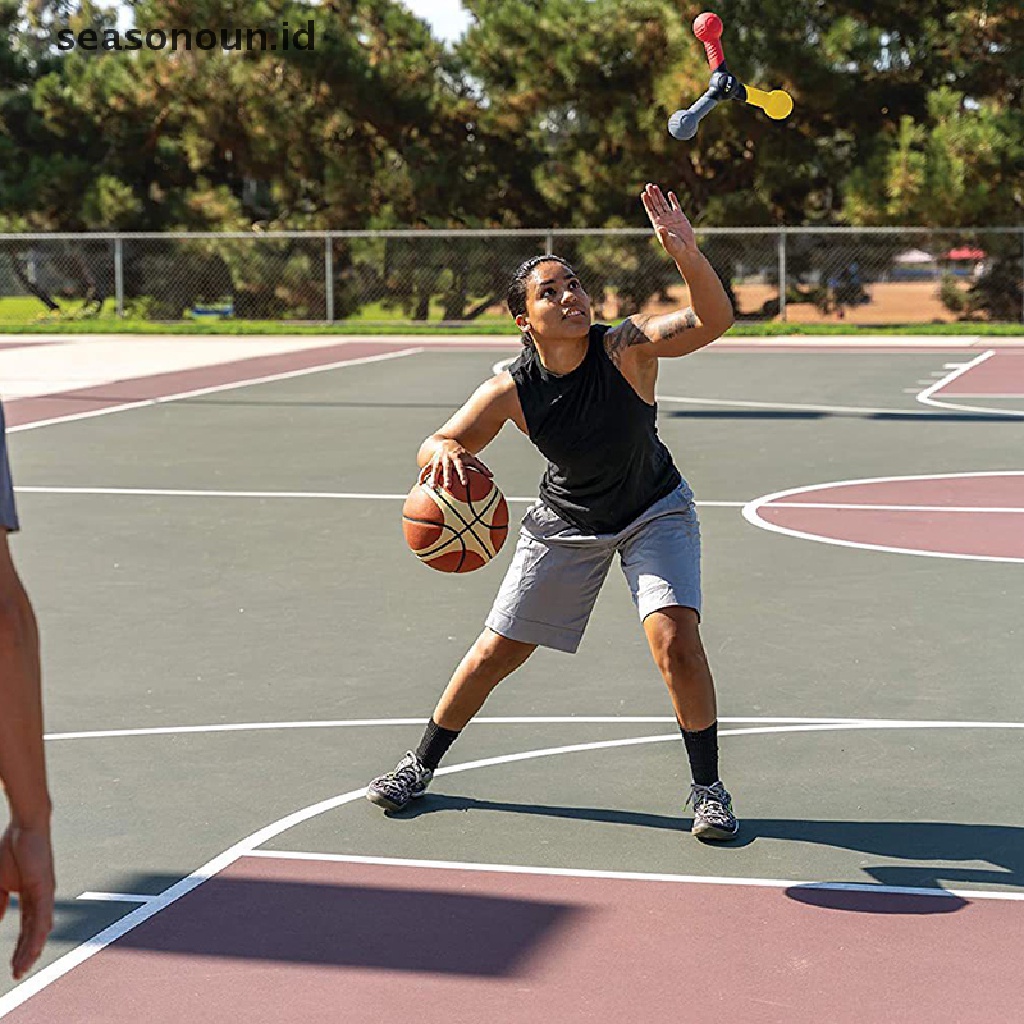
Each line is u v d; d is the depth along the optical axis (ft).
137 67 142.51
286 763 22.82
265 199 155.74
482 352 108.27
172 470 53.88
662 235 18.10
